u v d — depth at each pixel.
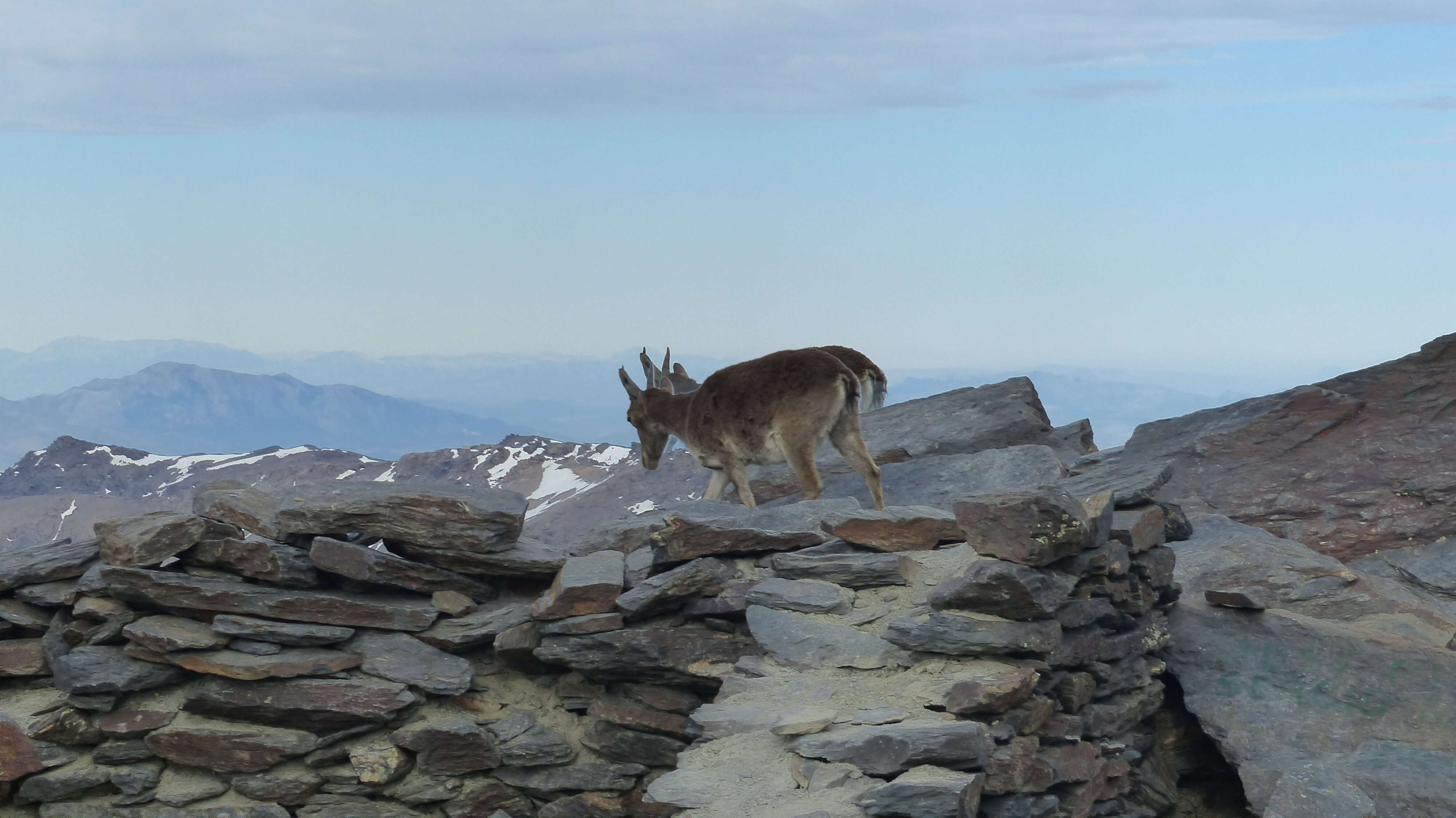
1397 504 10.80
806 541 8.95
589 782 8.48
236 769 8.34
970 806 5.75
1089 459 13.20
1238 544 9.50
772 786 6.05
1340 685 7.55
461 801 8.57
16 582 8.99
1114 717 7.39
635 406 12.05
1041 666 6.83
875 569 8.21
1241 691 7.72
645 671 8.39
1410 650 7.67
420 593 9.15
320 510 8.84
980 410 15.49
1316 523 10.85
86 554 9.24
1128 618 7.82
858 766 6.01
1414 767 6.64
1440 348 12.09
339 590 9.05
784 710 6.83
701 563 8.61
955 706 6.45
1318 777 6.43
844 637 7.52
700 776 6.25
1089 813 6.81
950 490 12.52
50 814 8.41
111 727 8.55
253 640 8.52
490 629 8.88
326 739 8.41
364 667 8.60
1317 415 12.06
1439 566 10.02
